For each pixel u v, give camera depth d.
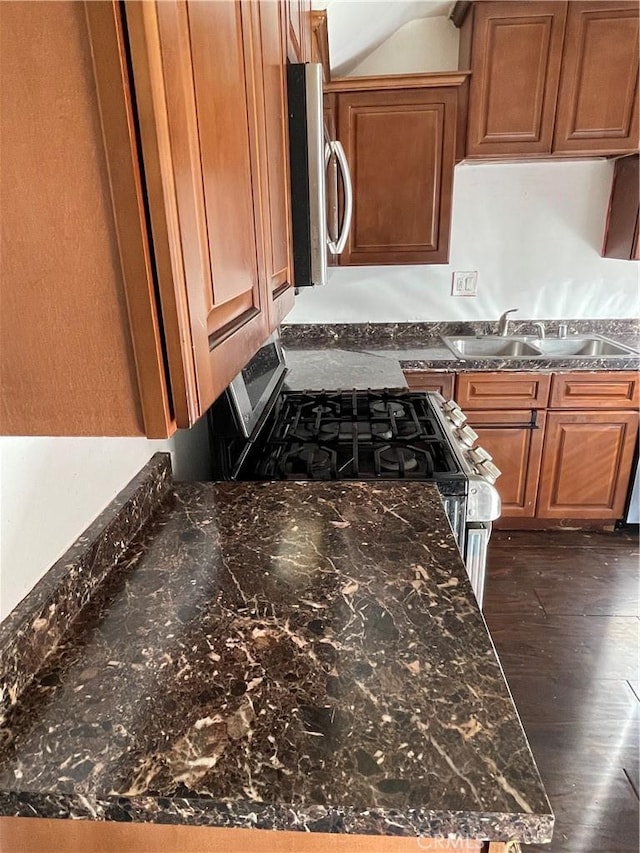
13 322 0.51
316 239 1.12
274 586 0.90
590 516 2.88
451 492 1.36
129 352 0.51
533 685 1.94
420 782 0.58
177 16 0.47
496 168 2.95
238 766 0.60
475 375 2.68
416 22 2.83
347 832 0.57
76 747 0.63
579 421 2.72
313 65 1.03
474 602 0.85
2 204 0.48
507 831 0.55
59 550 0.88
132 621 0.83
